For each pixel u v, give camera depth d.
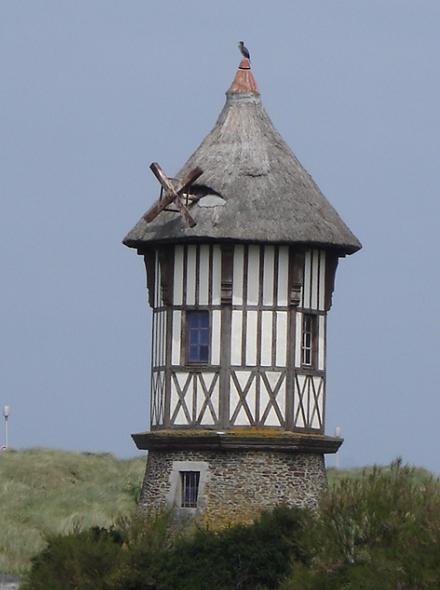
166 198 136.00
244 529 125.12
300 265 135.25
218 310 134.12
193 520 131.75
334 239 136.00
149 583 124.50
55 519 186.25
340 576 115.38
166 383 135.75
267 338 134.12
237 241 133.50
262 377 133.75
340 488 123.25
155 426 137.25
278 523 125.12
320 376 138.12
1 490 199.88
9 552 165.62
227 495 132.12
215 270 134.50
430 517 114.25
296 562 120.81
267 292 134.38
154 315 139.38
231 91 142.12
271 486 132.62
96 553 126.94
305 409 135.88
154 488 135.62
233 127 140.25
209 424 133.50
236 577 123.44
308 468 134.62
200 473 133.12
